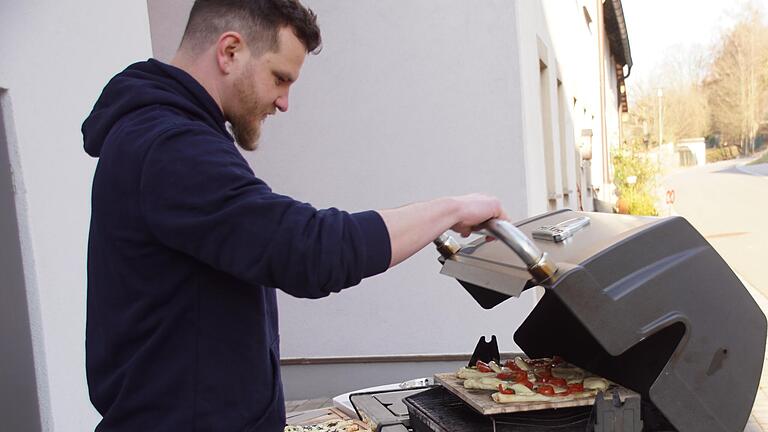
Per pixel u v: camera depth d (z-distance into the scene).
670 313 1.46
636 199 20.95
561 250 1.58
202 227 1.23
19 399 2.43
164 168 1.25
